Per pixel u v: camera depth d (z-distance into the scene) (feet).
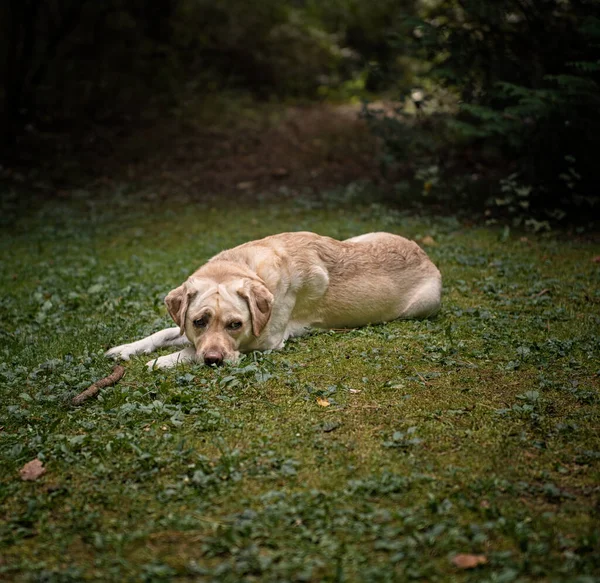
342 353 19.94
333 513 12.39
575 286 25.85
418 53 43.55
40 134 57.11
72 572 11.11
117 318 23.76
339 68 76.74
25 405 17.42
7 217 41.78
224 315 18.85
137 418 16.22
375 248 22.70
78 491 13.55
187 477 13.83
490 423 15.70
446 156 45.88
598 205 36.96
